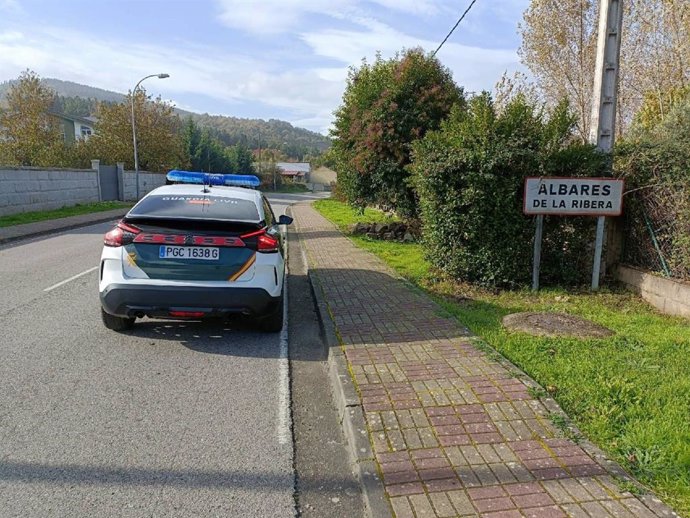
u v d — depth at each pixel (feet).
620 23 24.36
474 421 11.41
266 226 18.37
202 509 9.04
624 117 51.93
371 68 49.11
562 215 24.64
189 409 12.91
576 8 52.01
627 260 25.18
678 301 20.40
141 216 17.11
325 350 17.70
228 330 19.52
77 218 59.31
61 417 12.26
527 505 8.57
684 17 42.55
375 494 9.03
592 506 8.52
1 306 21.74
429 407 12.09
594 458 9.93
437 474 9.49
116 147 115.34
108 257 16.89
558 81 54.90
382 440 10.69
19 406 12.77
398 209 44.65
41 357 16.07
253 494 9.52
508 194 24.20
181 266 16.78
